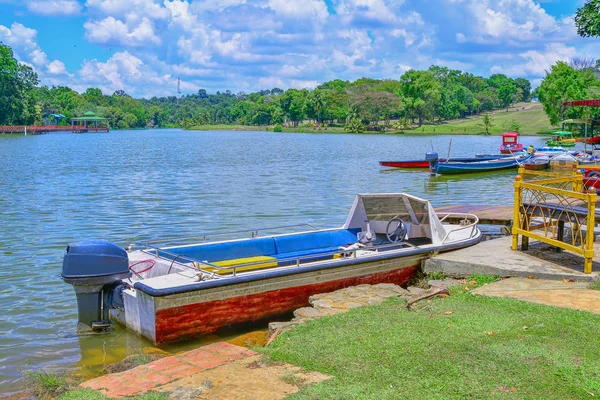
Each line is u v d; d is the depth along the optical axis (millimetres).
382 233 11891
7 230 16969
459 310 7488
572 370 5434
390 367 5703
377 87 170500
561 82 85062
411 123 166500
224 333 8477
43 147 73250
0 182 30312
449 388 5195
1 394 6602
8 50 127938
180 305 8023
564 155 34750
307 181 30906
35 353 7898
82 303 8469
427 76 152625
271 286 8797
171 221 18562
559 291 8258
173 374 5832
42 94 197375
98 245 8359
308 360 6004
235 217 19250
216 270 8891
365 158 50625
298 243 11125
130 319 8406
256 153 58719
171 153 58875
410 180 32281
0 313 9578
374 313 7531
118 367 6891
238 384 5500
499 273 9398
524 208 10594
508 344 6109
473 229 12023
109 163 44406
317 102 170000
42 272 12172
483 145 81312
